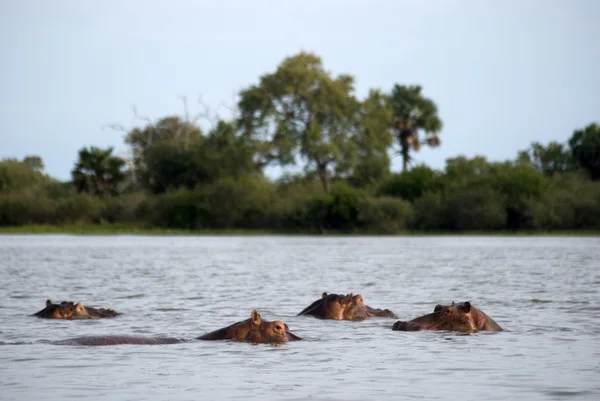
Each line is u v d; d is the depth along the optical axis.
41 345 51.84
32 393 39.34
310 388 40.69
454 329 58.34
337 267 127.50
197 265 132.88
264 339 53.72
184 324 62.53
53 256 157.88
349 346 52.34
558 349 51.47
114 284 97.62
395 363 46.94
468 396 38.97
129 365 45.88
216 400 38.12
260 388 40.59
